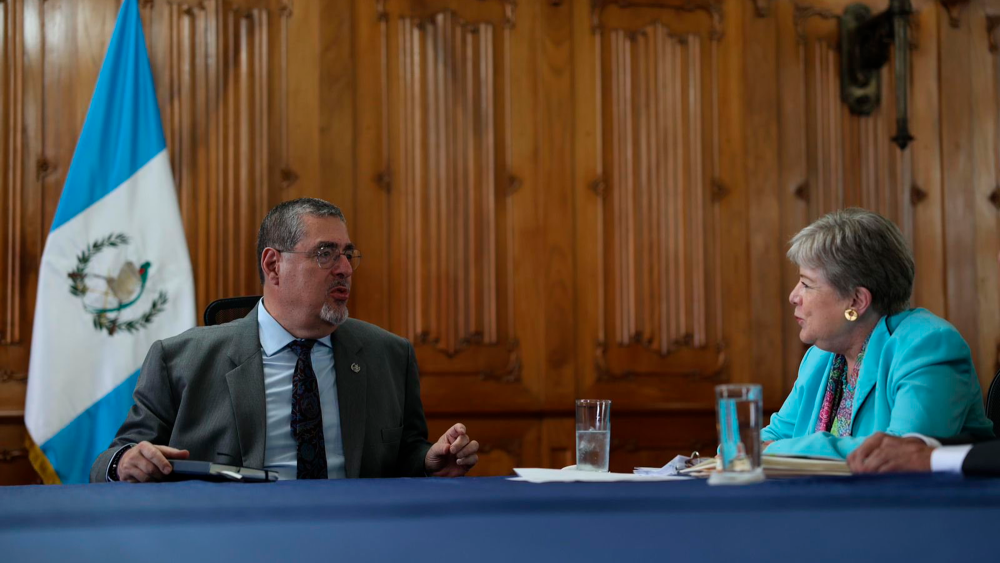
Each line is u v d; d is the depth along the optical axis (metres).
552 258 4.21
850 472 1.31
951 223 4.57
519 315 4.16
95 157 3.54
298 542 0.76
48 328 3.41
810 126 4.49
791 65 4.48
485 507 0.90
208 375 2.12
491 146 4.17
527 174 4.20
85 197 3.51
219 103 3.90
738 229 4.39
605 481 1.37
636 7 4.36
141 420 2.08
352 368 2.21
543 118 4.23
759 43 4.46
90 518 0.86
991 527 0.83
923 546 0.81
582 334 4.22
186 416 2.08
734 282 4.38
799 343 4.43
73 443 3.39
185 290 3.56
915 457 1.28
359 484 1.46
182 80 3.87
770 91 4.45
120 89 3.62
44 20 3.76
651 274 4.30
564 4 4.29
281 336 2.20
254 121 3.93
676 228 4.34
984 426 1.72
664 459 4.27
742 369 4.36
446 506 0.91
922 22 4.59
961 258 4.56
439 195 4.11
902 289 1.86
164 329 3.52
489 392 4.11
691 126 4.37
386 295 4.03
